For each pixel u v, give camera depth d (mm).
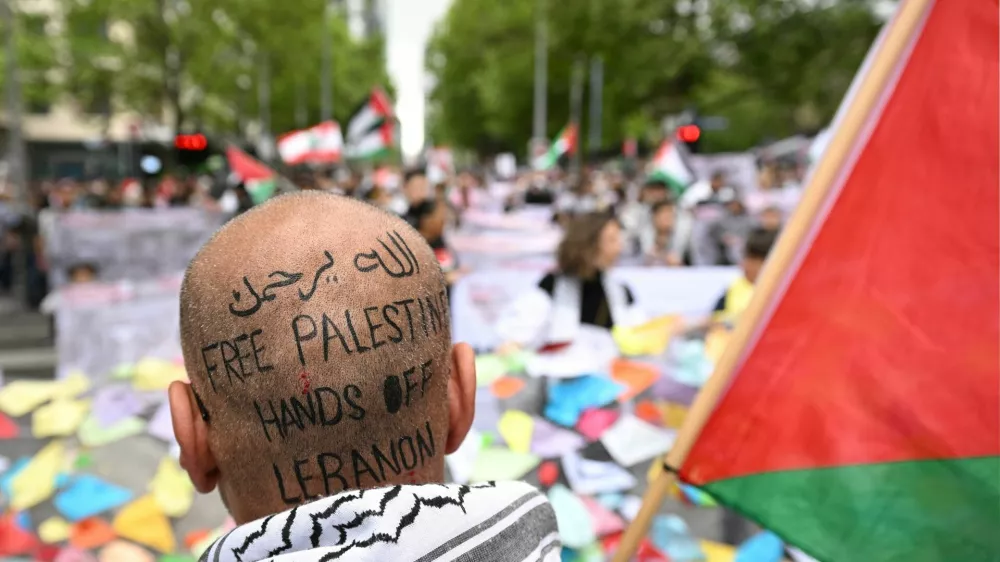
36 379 6152
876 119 1297
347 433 829
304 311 819
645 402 2521
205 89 25266
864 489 1263
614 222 3479
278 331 814
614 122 33125
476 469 2311
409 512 771
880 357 1273
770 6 20844
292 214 874
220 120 29875
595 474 2322
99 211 9469
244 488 854
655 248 7160
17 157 13117
